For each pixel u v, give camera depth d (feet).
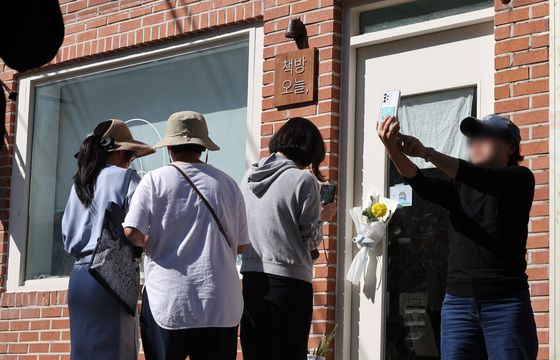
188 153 16.44
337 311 21.34
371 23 22.07
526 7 18.99
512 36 19.10
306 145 16.96
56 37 8.43
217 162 24.54
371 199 21.30
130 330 16.55
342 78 22.07
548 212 18.08
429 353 20.22
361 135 21.81
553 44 18.48
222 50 24.88
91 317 16.46
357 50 22.17
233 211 16.21
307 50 22.34
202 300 15.44
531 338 13.88
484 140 14.60
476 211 14.12
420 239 20.70
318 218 16.44
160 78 26.14
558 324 17.69
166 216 15.76
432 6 21.06
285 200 16.34
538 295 18.01
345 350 21.17
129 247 16.35
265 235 16.37
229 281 15.76
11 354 26.89
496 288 13.85
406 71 21.30
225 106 24.59
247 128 23.71
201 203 15.87
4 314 27.30
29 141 28.48
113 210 16.33
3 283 27.91
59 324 25.95
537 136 18.44
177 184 15.92
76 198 17.15
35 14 8.34
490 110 19.81
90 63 27.43
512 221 13.99
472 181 13.79
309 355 20.11
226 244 15.94
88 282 16.55
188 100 25.43
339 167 21.79
